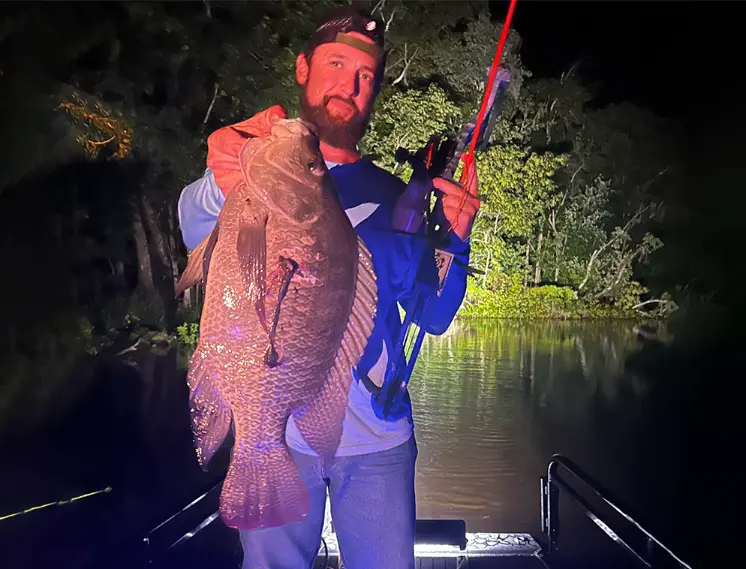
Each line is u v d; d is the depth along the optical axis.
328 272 1.64
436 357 14.18
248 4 14.96
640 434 8.36
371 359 1.79
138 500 5.95
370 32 1.82
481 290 21.52
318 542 1.87
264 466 1.66
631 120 23.56
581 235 22.69
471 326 20.08
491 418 8.88
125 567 2.37
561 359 14.17
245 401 1.64
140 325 15.91
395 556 1.81
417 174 1.74
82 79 13.47
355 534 1.81
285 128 1.62
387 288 1.82
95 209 15.70
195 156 15.20
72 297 15.02
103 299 15.98
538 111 22.33
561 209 22.78
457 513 5.49
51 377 11.64
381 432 1.81
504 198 20.36
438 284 1.73
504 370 12.69
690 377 12.38
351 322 1.71
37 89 12.19
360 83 1.83
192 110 15.57
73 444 7.74
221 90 15.68
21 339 13.73
